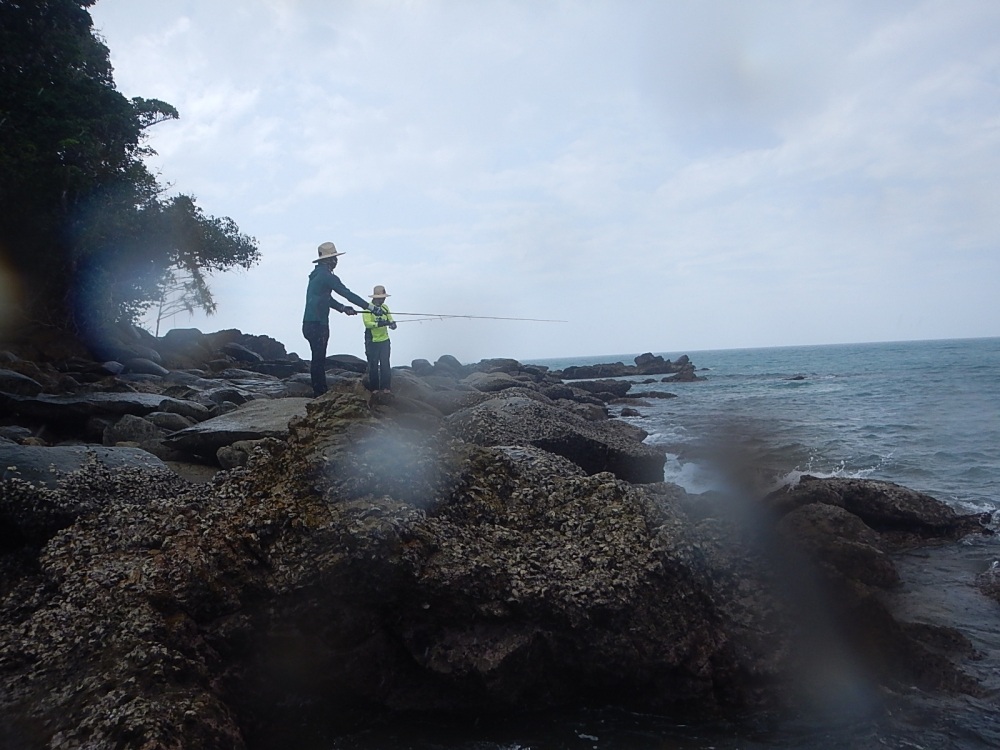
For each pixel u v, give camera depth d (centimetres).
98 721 431
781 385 4628
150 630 506
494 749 506
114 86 3209
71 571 584
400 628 555
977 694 552
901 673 574
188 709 450
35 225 2612
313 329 1069
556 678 564
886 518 995
